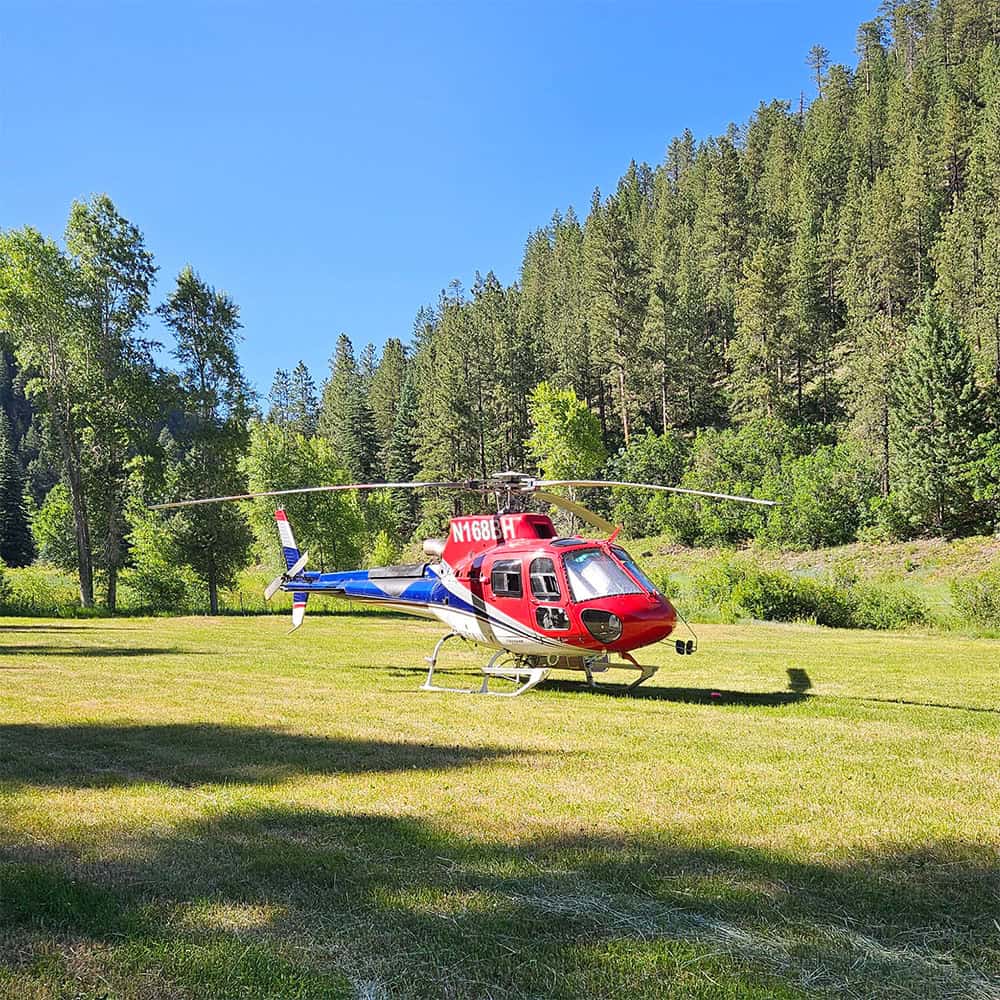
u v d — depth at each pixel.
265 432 45.62
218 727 8.59
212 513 34.22
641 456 64.00
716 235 96.75
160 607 34.38
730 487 56.75
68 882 4.31
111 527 34.25
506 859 4.73
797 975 3.47
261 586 49.81
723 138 99.25
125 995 3.29
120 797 5.97
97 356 32.78
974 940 3.79
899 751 7.45
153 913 3.99
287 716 9.23
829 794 6.05
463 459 75.44
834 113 118.62
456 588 11.59
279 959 3.56
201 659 15.48
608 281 76.94
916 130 91.31
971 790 6.17
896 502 46.75
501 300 89.38
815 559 48.25
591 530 62.91
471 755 7.30
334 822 5.39
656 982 3.40
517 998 3.29
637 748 7.57
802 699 10.56
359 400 97.69
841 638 19.97
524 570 10.91
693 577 30.36
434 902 4.15
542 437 61.91
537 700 10.48
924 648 17.53
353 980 3.41
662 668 14.15
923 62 116.75
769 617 25.38
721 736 8.10
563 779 6.47
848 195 90.62
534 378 78.69
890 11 159.25
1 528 90.50
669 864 4.66
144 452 33.12
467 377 76.62
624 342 74.81
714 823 5.39
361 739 7.98
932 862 4.71
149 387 33.25
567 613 10.54
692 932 3.85
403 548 78.06
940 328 45.44
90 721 8.91
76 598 38.41
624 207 125.00
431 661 11.83
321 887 4.32
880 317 62.16
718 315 86.25
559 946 3.70
